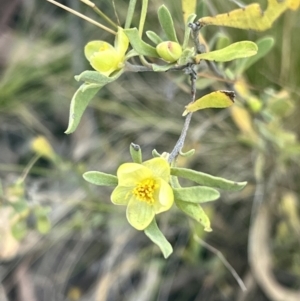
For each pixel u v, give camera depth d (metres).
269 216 0.34
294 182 0.34
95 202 0.33
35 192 0.31
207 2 0.26
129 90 0.37
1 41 0.41
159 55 0.16
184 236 0.35
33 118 0.40
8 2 0.41
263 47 0.22
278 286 0.33
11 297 0.37
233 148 0.35
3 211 0.31
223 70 0.23
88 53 0.17
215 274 0.35
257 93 0.31
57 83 0.38
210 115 0.34
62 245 0.37
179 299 0.36
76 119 0.15
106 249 0.37
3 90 0.37
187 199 0.14
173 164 0.15
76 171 0.31
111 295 0.36
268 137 0.27
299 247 0.33
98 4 0.34
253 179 0.34
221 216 0.36
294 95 0.30
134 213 0.15
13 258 0.35
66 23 0.39
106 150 0.37
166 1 0.30
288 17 0.29
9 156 0.41
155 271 0.34
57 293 0.36
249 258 0.34
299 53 0.31
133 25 0.31
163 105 0.37
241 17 0.17
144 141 0.37
